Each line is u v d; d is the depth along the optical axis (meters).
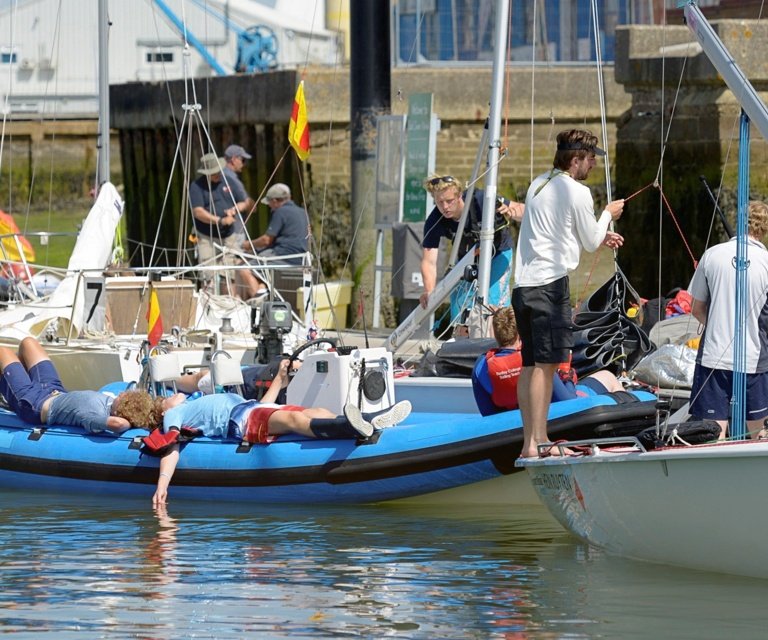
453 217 35.84
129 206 88.00
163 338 38.56
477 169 34.62
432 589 23.06
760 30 57.00
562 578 23.69
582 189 25.34
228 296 43.22
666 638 20.14
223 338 39.25
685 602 21.92
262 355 35.28
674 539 23.48
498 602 22.16
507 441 28.97
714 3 63.88
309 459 30.69
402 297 46.69
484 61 67.56
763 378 26.30
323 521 29.30
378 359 32.12
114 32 101.81
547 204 25.42
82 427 33.66
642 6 65.31
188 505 31.48
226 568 24.69
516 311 25.80
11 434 34.34
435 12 67.69
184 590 23.08
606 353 31.12
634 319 34.38
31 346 35.16
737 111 56.38
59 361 37.97
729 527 22.34
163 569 24.66
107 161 49.56
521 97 63.59
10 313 41.06
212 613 21.62
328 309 50.78
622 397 28.69
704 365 26.50
